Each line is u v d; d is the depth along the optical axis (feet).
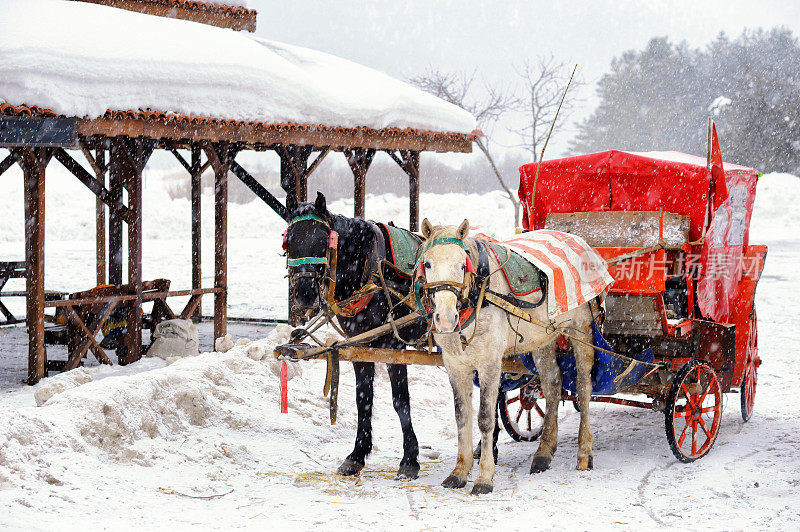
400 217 148.05
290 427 26.53
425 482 22.34
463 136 49.85
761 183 172.96
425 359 21.99
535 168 28.99
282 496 20.66
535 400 29.09
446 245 19.30
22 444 20.04
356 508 19.80
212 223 147.54
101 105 31.40
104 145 46.93
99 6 39.81
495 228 138.72
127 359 36.37
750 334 29.07
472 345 20.92
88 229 136.56
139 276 36.70
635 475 23.25
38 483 19.06
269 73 38.93
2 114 29.96
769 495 21.04
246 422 25.82
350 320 22.97
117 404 22.97
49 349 42.04
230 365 29.43
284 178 44.34
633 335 25.64
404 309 23.15
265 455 24.18
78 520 17.54
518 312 21.38
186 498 19.99
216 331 41.32
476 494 21.02
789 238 135.85
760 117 220.64
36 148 32.53
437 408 32.32
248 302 67.10
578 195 28.66
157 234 138.10
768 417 30.89
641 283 25.44
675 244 26.37
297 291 20.75
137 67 33.17
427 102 48.44
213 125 35.78
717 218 27.81
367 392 23.50
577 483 22.39
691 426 25.08
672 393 24.03
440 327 18.66
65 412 22.00
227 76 36.70
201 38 39.14
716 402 26.20
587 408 24.45
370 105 43.39
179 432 24.11
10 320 52.65
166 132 33.99
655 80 248.11
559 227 28.66
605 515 19.52
